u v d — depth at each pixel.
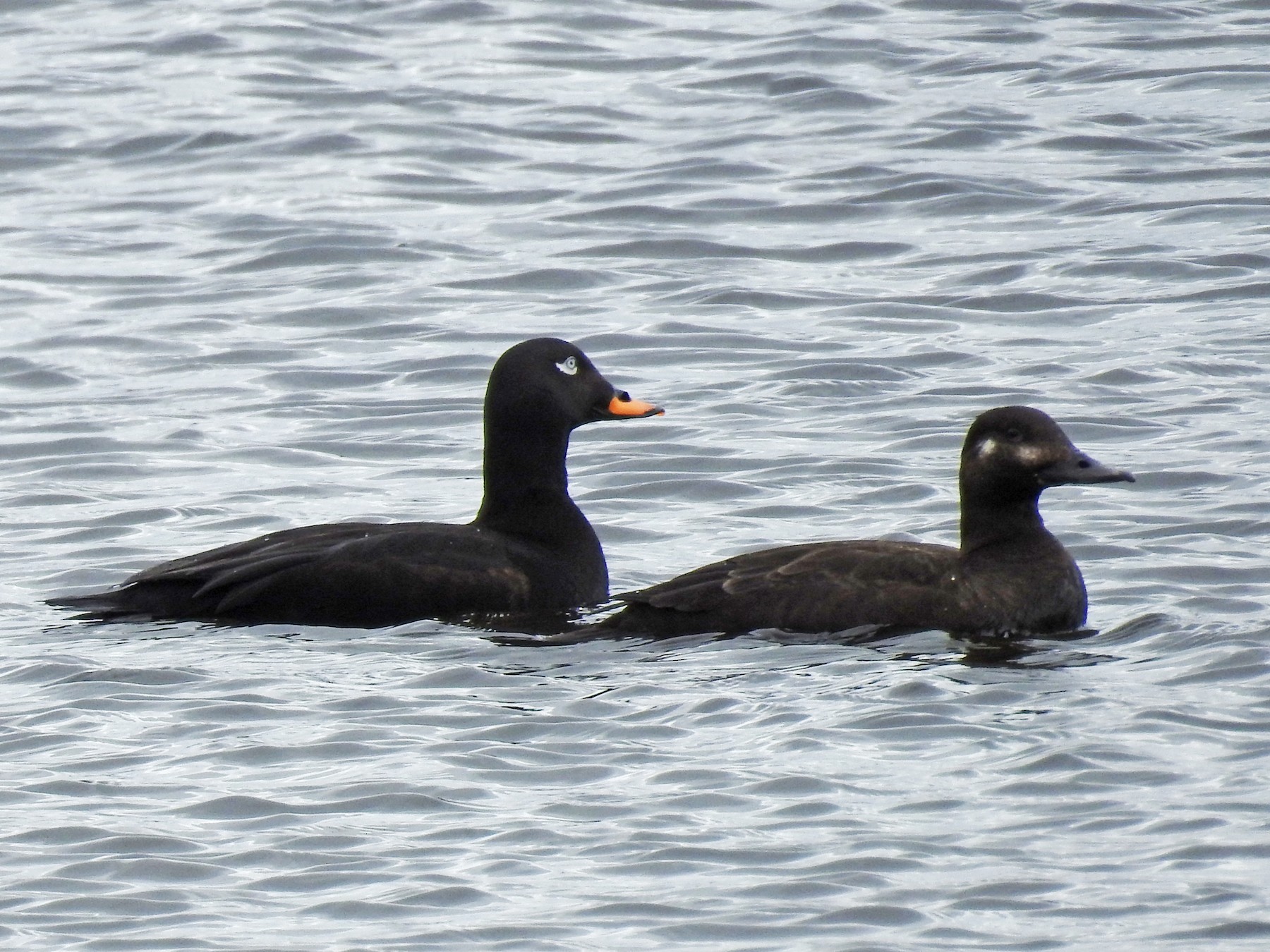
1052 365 18.95
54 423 18.23
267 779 10.84
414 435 17.86
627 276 21.78
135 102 27.12
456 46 28.95
